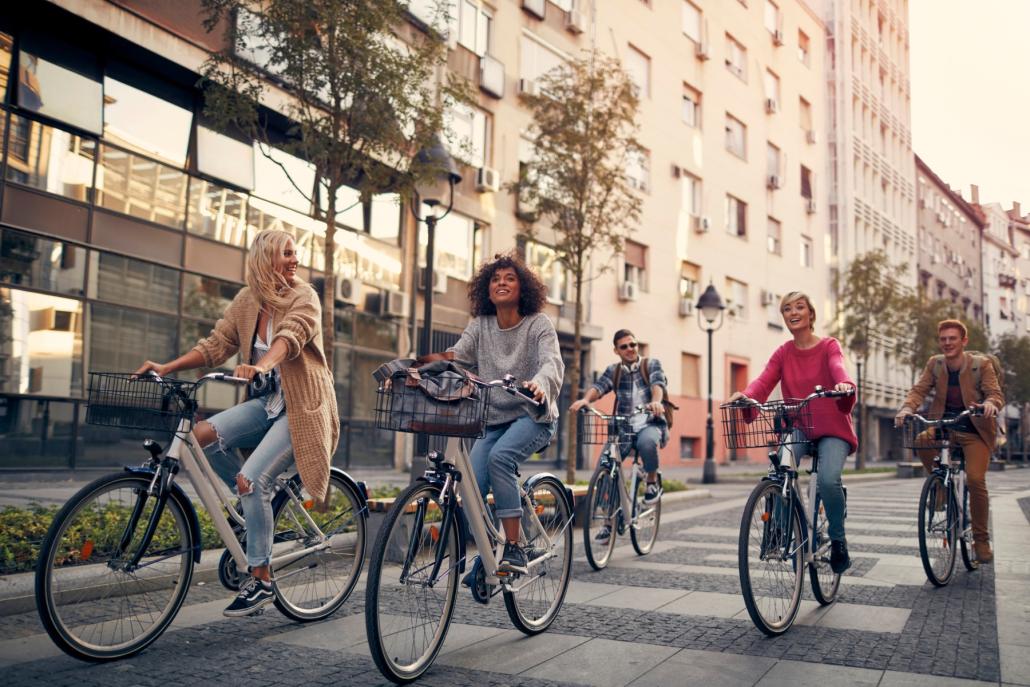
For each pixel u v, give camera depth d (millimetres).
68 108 11664
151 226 12852
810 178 35188
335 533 4367
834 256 37375
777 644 3828
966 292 57406
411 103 8484
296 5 8031
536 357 4016
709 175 27688
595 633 4031
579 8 22297
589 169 13148
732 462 28078
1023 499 12352
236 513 3961
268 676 3268
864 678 3285
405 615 3279
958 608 4594
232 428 3865
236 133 14125
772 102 31688
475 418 3365
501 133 19719
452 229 18531
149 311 12859
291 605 4137
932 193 51750
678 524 8742
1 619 4078
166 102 13148
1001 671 3355
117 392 3580
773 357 4902
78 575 3365
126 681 3164
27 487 10562
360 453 16359
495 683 3240
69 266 11781
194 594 4863
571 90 13461
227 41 8648
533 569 4031
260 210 14625
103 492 3439
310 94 8477
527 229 13773
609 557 6086
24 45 11203
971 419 5691
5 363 10992
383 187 8805
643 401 6656
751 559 3912
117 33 11797
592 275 22078
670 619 4332
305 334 3865
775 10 33250
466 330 4199
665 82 25703
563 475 18641
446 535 3527
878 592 5035
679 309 25625
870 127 42031
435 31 9031
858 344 25906
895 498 12844
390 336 17156
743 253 29484
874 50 43406
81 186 11898
